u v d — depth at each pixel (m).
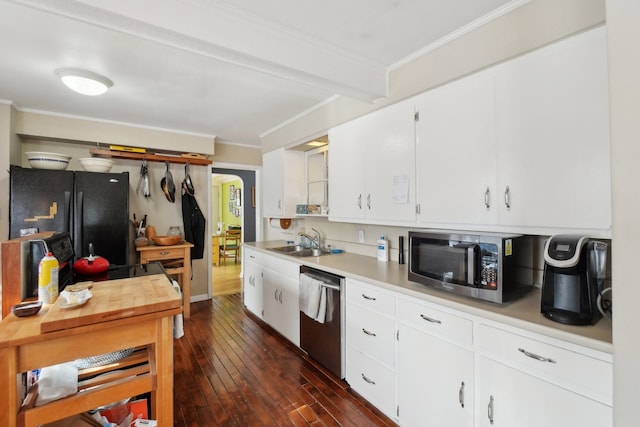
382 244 2.55
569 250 1.18
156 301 1.24
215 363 2.56
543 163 1.41
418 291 1.66
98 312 1.12
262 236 4.85
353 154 2.53
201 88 2.49
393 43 1.86
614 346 0.85
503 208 1.56
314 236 3.64
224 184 8.61
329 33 1.74
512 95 1.52
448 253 1.58
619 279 0.84
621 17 0.83
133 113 3.13
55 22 1.59
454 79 1.77
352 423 1.85
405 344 1.73
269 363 2.56
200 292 4.32
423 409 1.63
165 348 1.26
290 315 2.88
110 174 3.05
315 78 1.88
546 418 1.17
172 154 4.00
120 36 1.73
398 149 2.13
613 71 0.84
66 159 2.94
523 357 1.23
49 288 1.33
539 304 1.42
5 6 1.46
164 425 1.26
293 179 3.67
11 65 2.08
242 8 1.51
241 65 1.69
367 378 2.01
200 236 4.12
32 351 1.04
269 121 3.45
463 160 1.73
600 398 1.04
